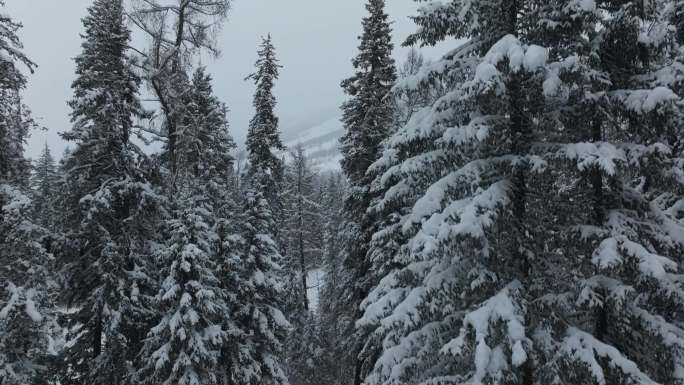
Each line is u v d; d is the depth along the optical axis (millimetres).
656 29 8367
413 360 8508
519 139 8516
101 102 16672
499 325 7254
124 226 16594
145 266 16781
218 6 18734
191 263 14164
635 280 7949
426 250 7359
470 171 8281
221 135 21734
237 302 16969
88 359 16516
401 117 19234
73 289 16688
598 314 8148
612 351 6883
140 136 17922
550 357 7309
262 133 22078
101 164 16797
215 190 18875
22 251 13422
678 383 7434
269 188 21922
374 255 16812
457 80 9094
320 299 35281
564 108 8344
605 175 7715
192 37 19344
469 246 7824
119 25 17328
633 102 7680
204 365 13492
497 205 7684
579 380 7320
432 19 8953
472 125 7980
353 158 19750
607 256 7133
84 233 16094
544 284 8227
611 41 8508
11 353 13672
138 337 16750
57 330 13836
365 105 19562
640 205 8633
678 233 8172
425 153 8875
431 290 8266
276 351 18891
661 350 7793
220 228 16844
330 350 30406
